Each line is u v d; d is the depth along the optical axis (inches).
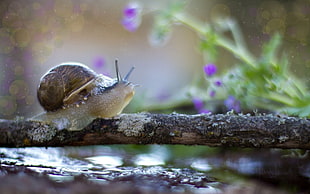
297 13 42.1
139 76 57.0
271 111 33.8
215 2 51.8
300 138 30.5
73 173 30.8
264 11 45.7
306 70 37.1
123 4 60.5
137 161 32.5
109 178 30.5
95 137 31.0
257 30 45.2
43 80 31.8
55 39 55.2
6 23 52.4
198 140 30.7
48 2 56.2
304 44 38.7
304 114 31.6
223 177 31.1
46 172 30.7
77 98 31.8
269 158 32.5
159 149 34.0
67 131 31.0
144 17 59.2
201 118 30.8
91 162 32.1
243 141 30.6
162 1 35.9
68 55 55.2
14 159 31.9
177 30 60.1
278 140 30.5
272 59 32.9
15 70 47.3
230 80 33.1
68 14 57.4
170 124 30.8
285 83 32.6
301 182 30.9
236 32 34.0
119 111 32.2
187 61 58.7
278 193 30.2
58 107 31.7
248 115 30.8
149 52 60.3
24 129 31.1
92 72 32.1
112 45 59.2
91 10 59.4
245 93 32.9
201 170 31.7
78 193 29.6
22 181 30.0
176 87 49.4
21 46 51.3
